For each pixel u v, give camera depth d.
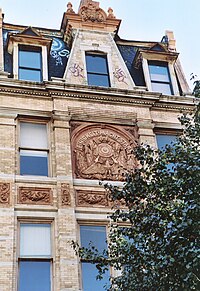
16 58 19.09
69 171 16.52
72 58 19.66
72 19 20.95
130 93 18.92
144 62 20.77
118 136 18.03
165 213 11.23
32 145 17.27
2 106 17.38
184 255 10.23
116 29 21.45
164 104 19.31
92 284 14.95
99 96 18.55
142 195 12.05
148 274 11.02
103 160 17.30
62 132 17.33
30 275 14.70
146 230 11.54
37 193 15.94
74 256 14.90
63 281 14.41
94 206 16.17
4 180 15.81
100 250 15.53
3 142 16.61
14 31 21.27
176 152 12.05
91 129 17.94
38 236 15.40
